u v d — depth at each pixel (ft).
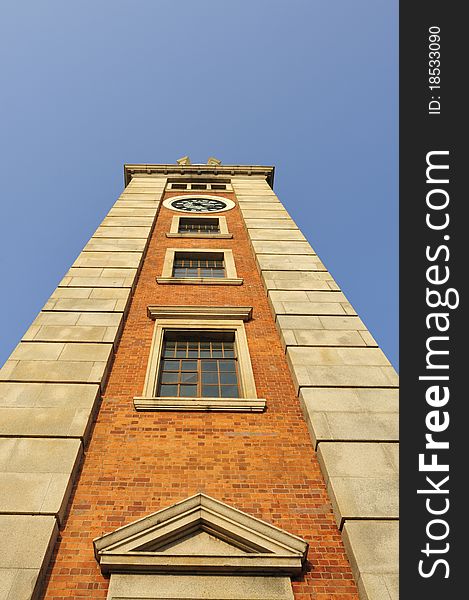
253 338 39.24
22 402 29.89
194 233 63.67
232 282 48.73
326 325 39.45
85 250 53.42
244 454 28.02
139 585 21.11
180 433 29.43
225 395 34.40
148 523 23.18
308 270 49.16
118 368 34.99
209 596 20.84
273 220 66.74
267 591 21.12
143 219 66.80
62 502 23.90
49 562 21.85
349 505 24.16
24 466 25.53
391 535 22.80
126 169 98.43
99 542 22.18
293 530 23.85
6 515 22.98
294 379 33.60
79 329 37.65
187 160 110.22
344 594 21.20
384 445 27.66
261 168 99.45
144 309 43.19
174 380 35.78
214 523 23.45
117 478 26.16
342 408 30.30
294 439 29.25
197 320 41.39
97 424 29.71
